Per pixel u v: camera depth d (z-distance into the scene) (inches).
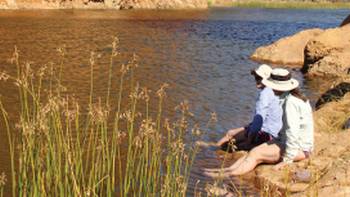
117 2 2325.3
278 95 363.9
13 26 1346.0
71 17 1721.2
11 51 912.9
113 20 1697.8
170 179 282.2
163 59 898.1
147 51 997.8
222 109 537.0
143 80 681.0
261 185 333.1
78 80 656.4
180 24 1699.1
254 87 672.4
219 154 390.6
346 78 611.5
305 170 339.9
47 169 262.5
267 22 2003.0
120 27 1472.7
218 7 2955.2
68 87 607.5
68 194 260.2
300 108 354.9
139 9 2375.7
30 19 1571.1
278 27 1806.1
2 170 332.8
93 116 284.5
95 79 670.5
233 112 526.0
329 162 348.2
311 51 878.4
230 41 1284.4
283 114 360.5
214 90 638.5
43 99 528.7
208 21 1898.4
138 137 289.4
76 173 268.7
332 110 471.8
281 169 351.6
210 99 583.5
